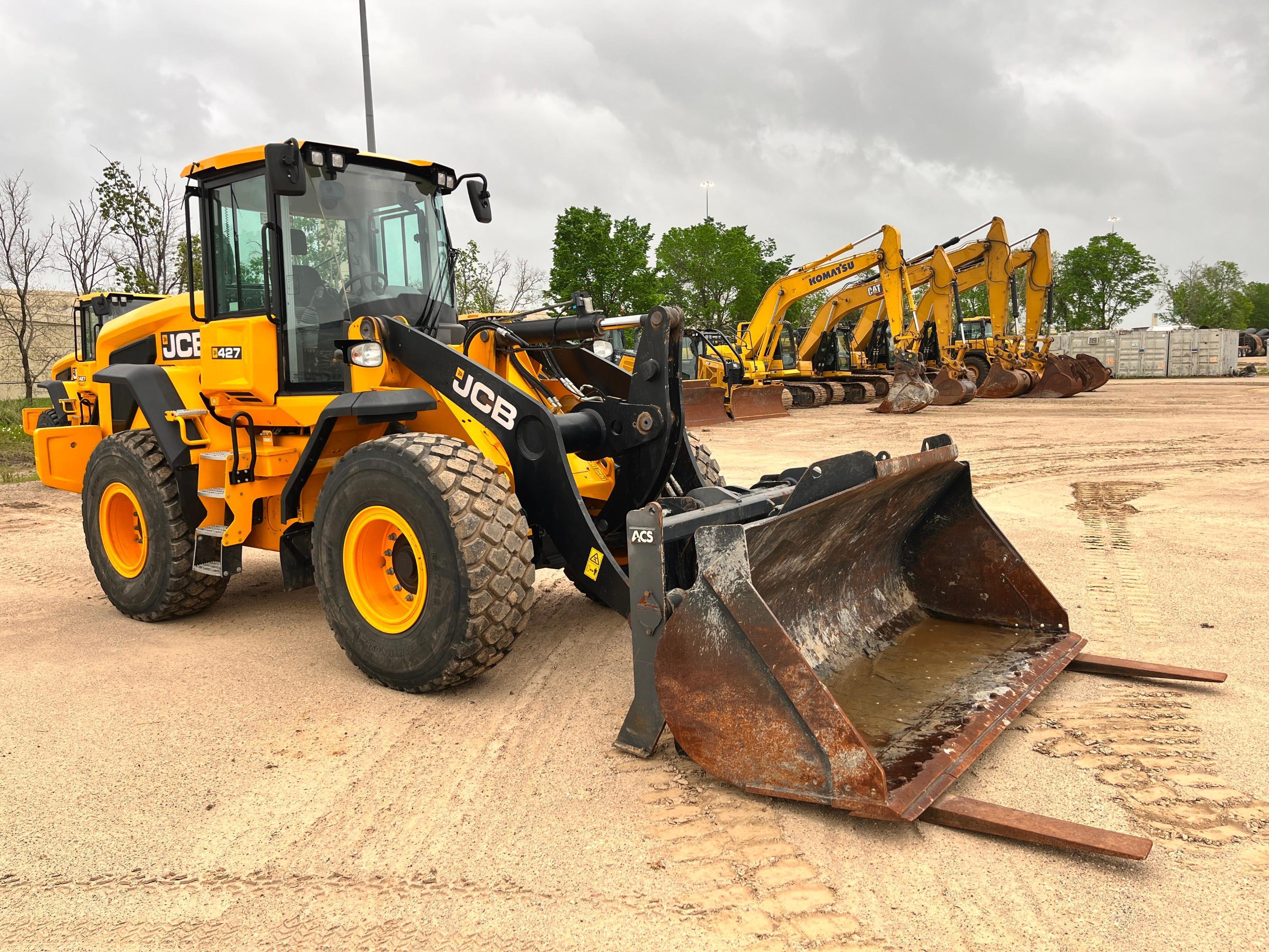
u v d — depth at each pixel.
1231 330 42.09
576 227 32.78
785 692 2.71
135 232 16.30
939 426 16.62
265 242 4.34
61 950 2.21
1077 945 2.14
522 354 4.41
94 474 5.07
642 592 3.10
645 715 3.17
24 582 5.97
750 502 3.68
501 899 2.37
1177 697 3.62
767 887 2.39
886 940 2.17
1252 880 2.38
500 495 3.58
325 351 4.48
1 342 19.47
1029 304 25.34
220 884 2.47
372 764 3.18
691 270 50.44
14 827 2.79
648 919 2.27
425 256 4.86
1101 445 13.00
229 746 3.34
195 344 4.72
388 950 2.18
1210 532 6.89
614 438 4.08
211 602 5.03
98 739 3.42
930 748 2.92
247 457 4.53
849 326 33.00
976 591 4.20
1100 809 2.75
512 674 4.06
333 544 3.90
